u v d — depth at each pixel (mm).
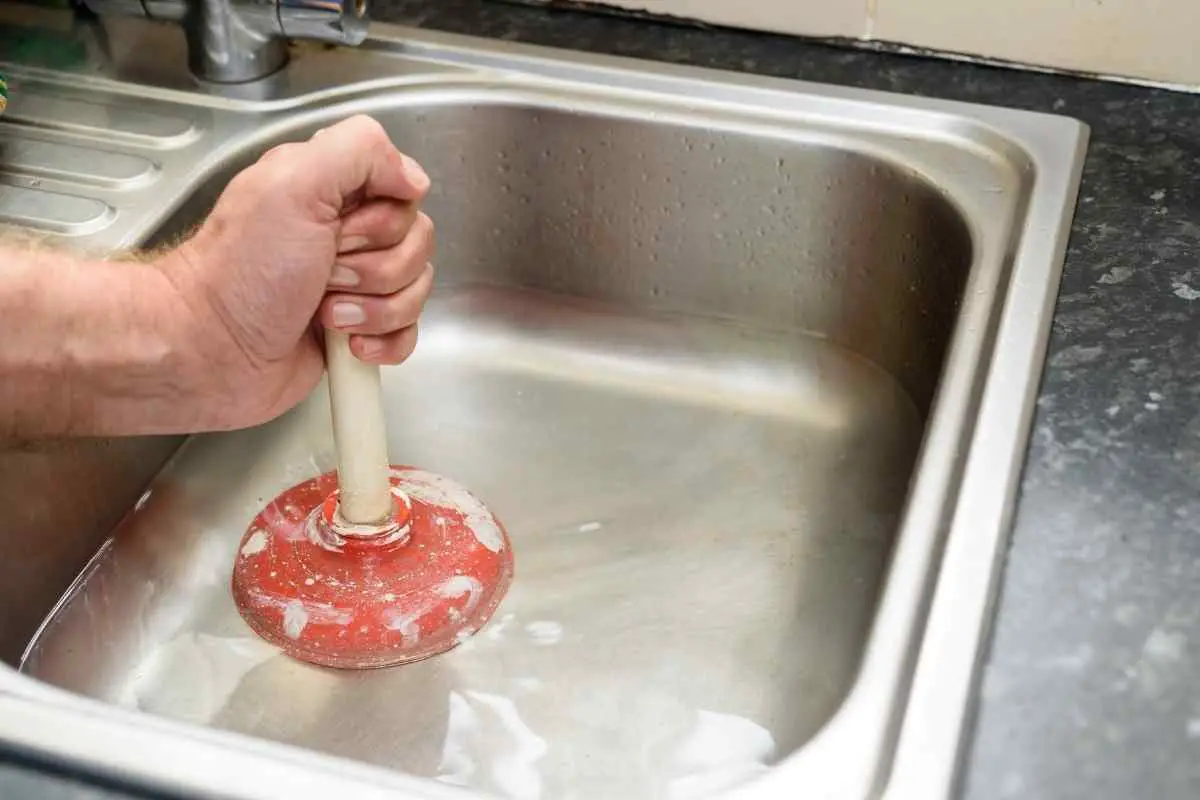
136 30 912
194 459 824
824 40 920
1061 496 569
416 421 894
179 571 773
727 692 708
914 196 812
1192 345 653
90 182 777
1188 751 466
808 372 898
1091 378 633
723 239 884
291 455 861
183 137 818
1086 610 518
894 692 487
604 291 927
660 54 917
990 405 608
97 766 451
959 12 879
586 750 678
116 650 728
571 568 785
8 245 645
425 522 772
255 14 834
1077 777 456
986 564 530
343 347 663
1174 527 553
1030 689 486
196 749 455
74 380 649
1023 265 702
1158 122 845
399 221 630
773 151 841
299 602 730
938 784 446
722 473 851
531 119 870
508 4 967
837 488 836
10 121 826
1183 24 841
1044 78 891
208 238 635
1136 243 732
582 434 882
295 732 689
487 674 717
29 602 699
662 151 860
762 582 775
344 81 874
